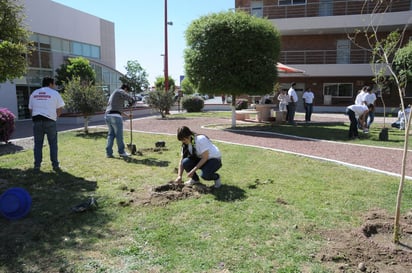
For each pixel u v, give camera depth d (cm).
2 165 707
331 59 2677
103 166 693
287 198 482
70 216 420
